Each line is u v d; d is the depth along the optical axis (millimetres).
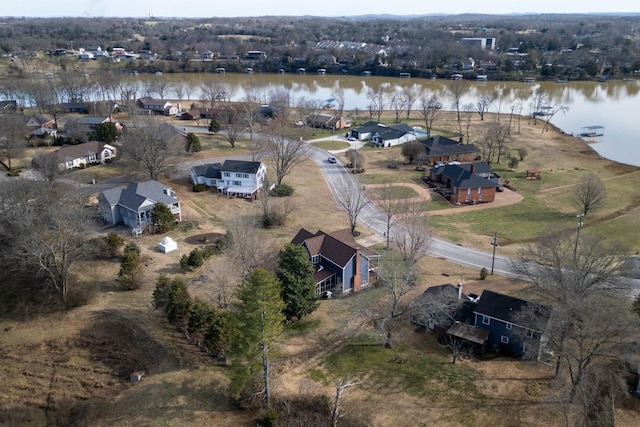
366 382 42969
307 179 97750
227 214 78375
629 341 39344
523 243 70250
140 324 49531
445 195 90000
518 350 46469
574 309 38750
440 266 63281
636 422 37688
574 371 42938
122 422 39281
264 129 131750
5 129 92875
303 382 42875
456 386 42438
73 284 54875
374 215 80312
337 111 161500
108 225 72250
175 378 43281
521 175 101375
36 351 46750
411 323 51594
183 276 58438
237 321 39688
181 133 118438
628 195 89000
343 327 50438
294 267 50594
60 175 86375
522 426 37969
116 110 155125
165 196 72875
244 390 41688
